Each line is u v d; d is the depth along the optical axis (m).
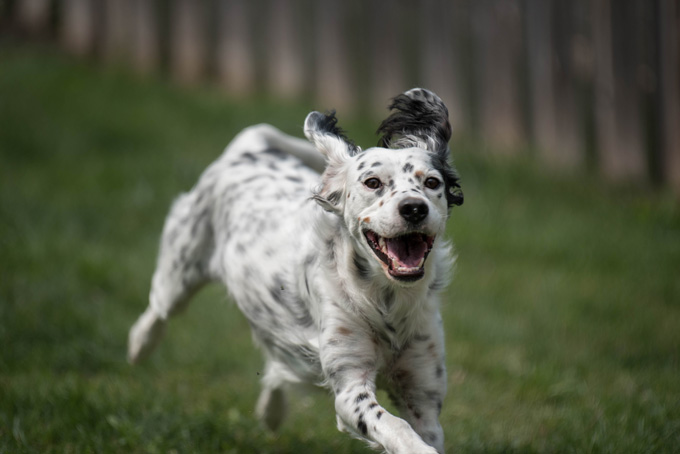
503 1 13.51
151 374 7.04
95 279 8.66
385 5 14.59
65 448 5.35
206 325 8.12
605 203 11.63
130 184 11.26
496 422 6.11
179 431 5.71
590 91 13.87
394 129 5.10
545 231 10.34
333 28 14.91
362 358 4.68
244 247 5.58
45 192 10.83
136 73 15.49
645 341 7.67
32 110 13.25
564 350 7.51
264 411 6.09
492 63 13.66
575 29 13.09
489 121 13.77
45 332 7.43
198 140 12.81
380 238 4.52
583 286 8.96
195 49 15.72
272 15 15.26
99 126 12.95
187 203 6.38
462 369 7.16
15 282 8.31
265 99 14.69
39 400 5.93
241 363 7.37
